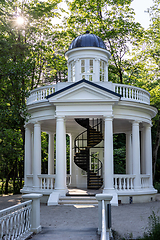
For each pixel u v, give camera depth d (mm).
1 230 7379
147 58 31000
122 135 38344
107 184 16172
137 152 17953
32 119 18719
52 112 17703
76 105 16797
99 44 20688
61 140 16641
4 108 15211
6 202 18234
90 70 20391
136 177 17594
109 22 29469
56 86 17812
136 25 29578
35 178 17906
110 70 32656
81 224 10812
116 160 35375
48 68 32375
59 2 27875
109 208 9055
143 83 32625
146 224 10797
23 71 15430
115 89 18891
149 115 19766
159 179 37625
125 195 16859
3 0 19844
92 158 22469
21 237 8500
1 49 15461
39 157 18297
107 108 16688
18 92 15039
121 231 9867
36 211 9594
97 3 29797
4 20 18609
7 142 19094
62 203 15336
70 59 20984
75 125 22344
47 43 27594
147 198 17781
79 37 21125
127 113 17875
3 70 14898
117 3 29422
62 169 16500
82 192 17453
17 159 28016
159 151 39125
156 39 29984
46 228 10164
